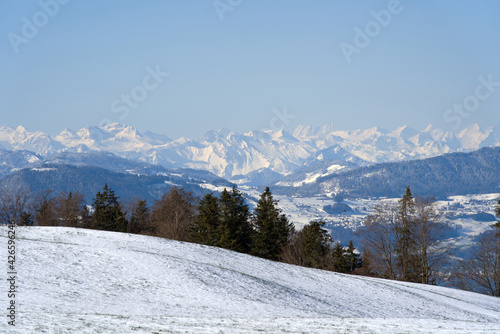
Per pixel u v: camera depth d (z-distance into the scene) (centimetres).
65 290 2684
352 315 3155
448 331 2006
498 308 4259
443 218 5981
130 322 1938
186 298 2934
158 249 4194
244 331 1855
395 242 6041
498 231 5934
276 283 3706
